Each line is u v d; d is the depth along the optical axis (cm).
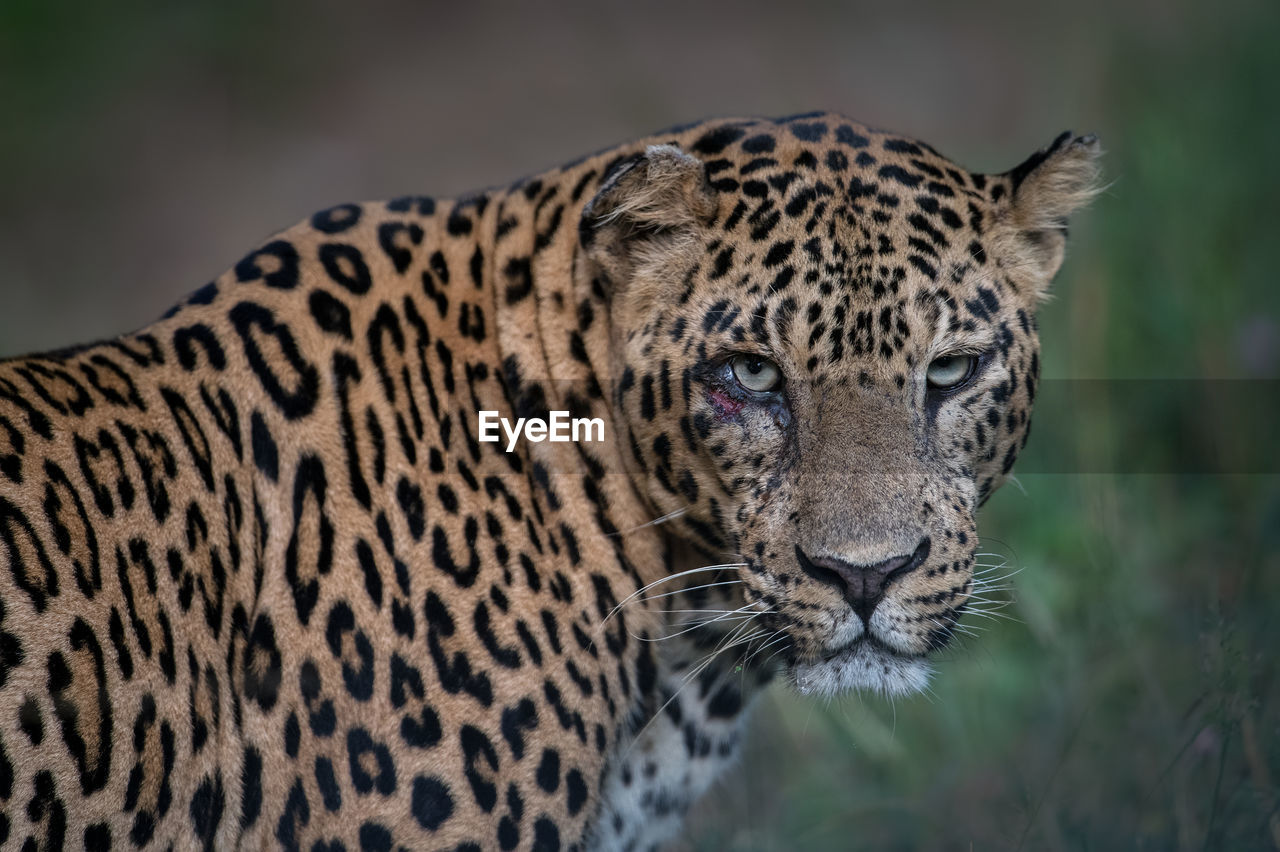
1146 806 1148
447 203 995
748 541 910
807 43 4016
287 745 870
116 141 3559
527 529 913
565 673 898
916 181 928
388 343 930
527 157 3441
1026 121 3234
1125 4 3409
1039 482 1603
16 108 3628
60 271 3017
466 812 863
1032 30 3878
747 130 976
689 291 908
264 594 883
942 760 1321
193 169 3453
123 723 812
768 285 890
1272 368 1647
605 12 4303
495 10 4316
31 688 778
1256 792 1053
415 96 3800
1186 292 1756
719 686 1012
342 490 895
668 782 1006
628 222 909
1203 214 1864
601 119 3628
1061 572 1435
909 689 913
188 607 852
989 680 1351
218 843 866
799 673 917
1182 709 1227
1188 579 1430
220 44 3944
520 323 950
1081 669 1318
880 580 881
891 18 4138
